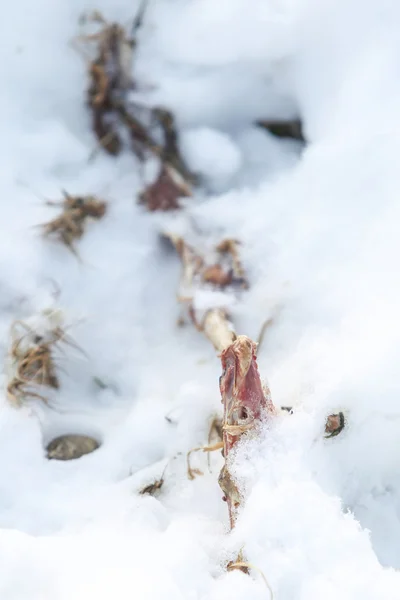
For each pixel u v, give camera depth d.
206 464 1.27
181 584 1.18
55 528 1.24
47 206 1.38
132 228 1.39
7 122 1.41
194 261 1.36
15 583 1.17
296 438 1.22
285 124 1.43
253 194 1.40
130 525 1.23
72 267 1.37
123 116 1.42
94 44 1.42
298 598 1.17
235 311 1.34
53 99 1.42
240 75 1.42
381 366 1.24
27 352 1.32
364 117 1.36
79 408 1.33
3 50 1.42
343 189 1.35
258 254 1.36
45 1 1.42
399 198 1.32
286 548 1.18
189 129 1.42
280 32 1.38
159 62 1.42
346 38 1.37
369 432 1.25
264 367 1.31
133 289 1.38
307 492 1.20
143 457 1.29
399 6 1.37
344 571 1.17
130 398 1.34
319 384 1.25
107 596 1.16
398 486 1.25
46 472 1.28
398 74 1.36
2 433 1.28
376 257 1.32
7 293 1.36
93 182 1.41
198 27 1.40
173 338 1.36
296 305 1.33
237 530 1.19
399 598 1.16
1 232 1.37
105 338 1.36
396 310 1.28
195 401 1.29
